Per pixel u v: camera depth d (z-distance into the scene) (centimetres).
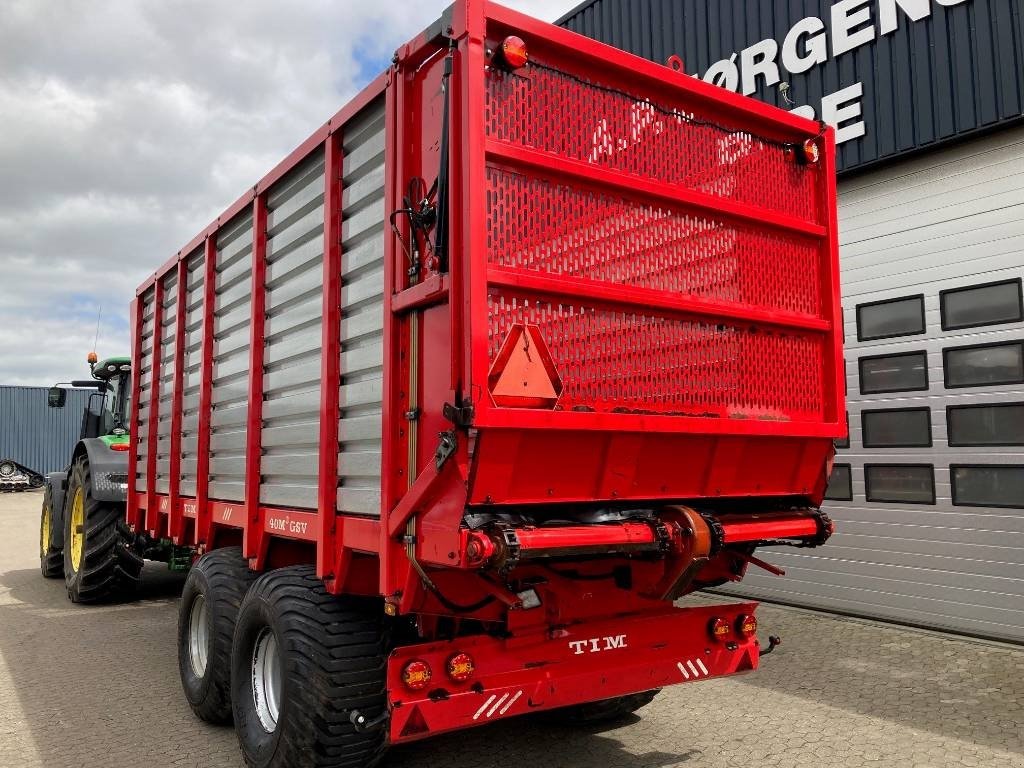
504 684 311
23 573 1027
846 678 522
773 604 747
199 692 435
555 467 288
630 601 363
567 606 343
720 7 807
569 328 295
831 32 707
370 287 328
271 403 414
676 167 335
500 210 279
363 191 337
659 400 320
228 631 421
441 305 282
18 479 2719
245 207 448
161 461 602
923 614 645
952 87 627
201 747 416
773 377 364
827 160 389
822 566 713
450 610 309
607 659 340
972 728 430
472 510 275
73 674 552
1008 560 598
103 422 947
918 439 655
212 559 456
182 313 559
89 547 762
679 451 325
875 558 678
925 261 657
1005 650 580
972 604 617
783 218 371
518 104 287
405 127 306
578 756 397
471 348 261
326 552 341
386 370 304
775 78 752
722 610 378
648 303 316
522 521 276
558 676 323
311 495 365
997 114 600
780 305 370
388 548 298
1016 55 591
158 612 766
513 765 386
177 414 557
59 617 743
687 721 446
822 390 384
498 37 283
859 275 702
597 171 304
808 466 379
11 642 644
